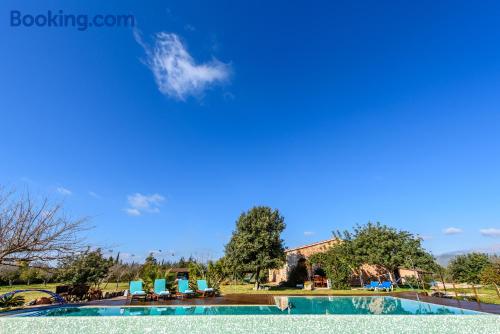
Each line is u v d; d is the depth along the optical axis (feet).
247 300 48.06
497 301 44.60
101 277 66.64
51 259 33.27
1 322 26.50
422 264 74.02
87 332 27.12
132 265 101.14
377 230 81.71
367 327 27.91
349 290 73.82
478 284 78.18
